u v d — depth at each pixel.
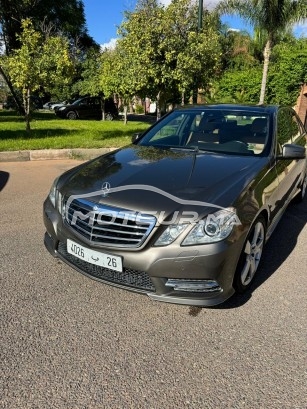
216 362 2.21
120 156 3.40
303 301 2.84
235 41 24.55
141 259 2.34
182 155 3.35
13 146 8.24
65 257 2.84
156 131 4.11
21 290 2.86
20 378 2.03
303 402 1.94
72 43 27.17
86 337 2.38
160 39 9.40
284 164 3.67
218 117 3.95
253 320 2.60
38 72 9.45
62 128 13.67
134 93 10.66
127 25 9.55
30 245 3.62
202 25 9.96
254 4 13.55
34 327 2.45
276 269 3.34
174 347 2.32
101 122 19.06
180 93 10.88
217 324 2.54
